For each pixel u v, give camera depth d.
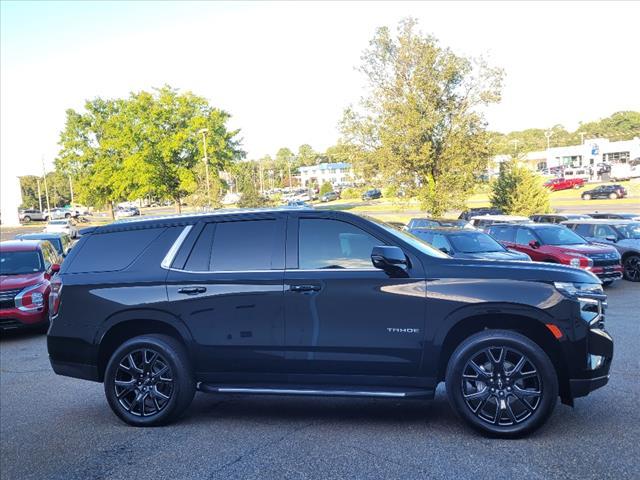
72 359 5.33
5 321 10.10
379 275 4.76
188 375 5.14
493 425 4.54
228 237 5.21
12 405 6.31
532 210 30.30
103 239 5.54
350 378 4.80
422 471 4.00
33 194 130.88
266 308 4.91
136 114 46.34
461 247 13.34
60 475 4.28
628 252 15.98
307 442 4.65
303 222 5.11
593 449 4.28
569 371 4.48
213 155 45.94
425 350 4.63
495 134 26.45
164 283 5.16
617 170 76.12
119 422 5.45
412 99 25.23
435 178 26.83
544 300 4.48
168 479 4.08
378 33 26.09
